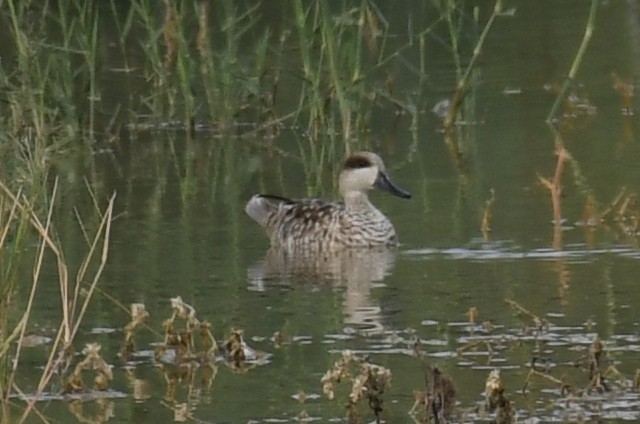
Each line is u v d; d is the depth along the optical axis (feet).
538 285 43.24
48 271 46.88
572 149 62.44
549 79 76.89
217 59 79.61
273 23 86.89
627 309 40.19
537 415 32.53
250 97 74.18
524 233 49.80
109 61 84.43
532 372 34.94
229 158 66.69
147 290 44.80
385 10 88.28
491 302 41.75
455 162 62.08
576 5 95.09
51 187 60.80
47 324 41.29
